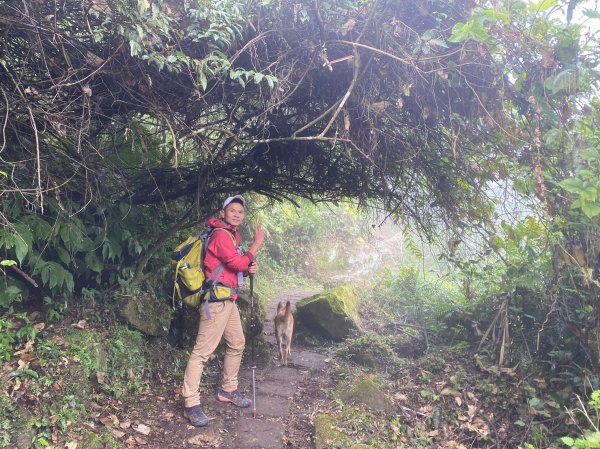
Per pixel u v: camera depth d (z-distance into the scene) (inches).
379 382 201.6
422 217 212.2
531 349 183.8
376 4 138.6
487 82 145.9
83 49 134.1
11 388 136.7
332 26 146.0
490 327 200.2
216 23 130.7
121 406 166.2
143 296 206.7
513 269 188.4
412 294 362.6
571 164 129.6
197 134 161.2
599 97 128.0
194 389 168.2
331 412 177.3
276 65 152.2
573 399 153.4
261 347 247.6
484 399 175.8
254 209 346.0
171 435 158.9
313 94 167.0
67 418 141.3
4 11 120.4
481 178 175.5
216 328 169.2
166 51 132.6
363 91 156.9
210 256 170.9
